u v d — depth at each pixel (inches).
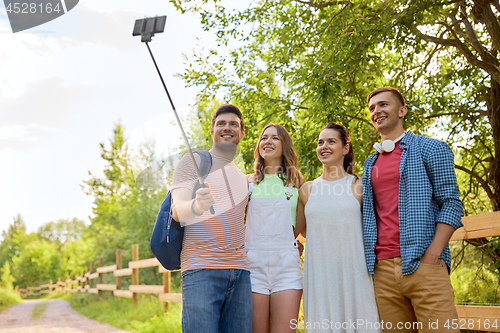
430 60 276.5
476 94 278.2
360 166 242.2
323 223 110.7
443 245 97.8
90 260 877.8
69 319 366.0
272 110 274.5
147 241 562.6
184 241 99.7
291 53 266.7
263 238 112.6
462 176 293.6
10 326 319.6
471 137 281.6
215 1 283.3
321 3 261.7
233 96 290.0
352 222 109.0
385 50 268.8
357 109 242.8
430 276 97.0
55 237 1566.2
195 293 94.9
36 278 1558.8
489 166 263.7
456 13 248.2
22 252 1574.8
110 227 773.9
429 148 103.8
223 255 97.8
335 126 120.0
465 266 265.1
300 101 270.2
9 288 927.0
